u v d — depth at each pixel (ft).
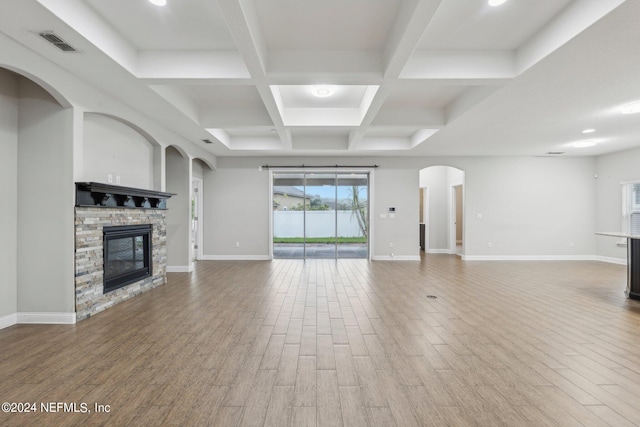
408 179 27.96
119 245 14.58
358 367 8.48
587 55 9.86
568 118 16.62
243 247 27.68
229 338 10.37
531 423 6.26
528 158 28.09
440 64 11.45
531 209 28.19
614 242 26.61
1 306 11.18
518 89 12.66
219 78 11.53
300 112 17.93
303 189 28.30
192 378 7.90
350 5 8.95
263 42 10.64
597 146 24.02
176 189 21.85
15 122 11.49
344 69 11.37
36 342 10.02
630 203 25.48
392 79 11.54
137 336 10.54
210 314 12.82
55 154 11.51
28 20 8.11
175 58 11.50
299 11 9.23
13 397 7.08
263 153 26.13
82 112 11.85
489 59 11.49
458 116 16.19
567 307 13.83
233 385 7.59
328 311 13.21
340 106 17.65
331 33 10.37
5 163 11.21
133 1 8.82
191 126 17.85
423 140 21.84
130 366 8.50
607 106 14.76
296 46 11.15
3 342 10.00
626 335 10.70
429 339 10.35
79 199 11.82
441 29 10.12
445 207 32.55
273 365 8.57
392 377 7.98
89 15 9.04
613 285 18.08
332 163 27.84
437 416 6.47
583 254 28.40
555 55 9.85
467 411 6.64
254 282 18.74
